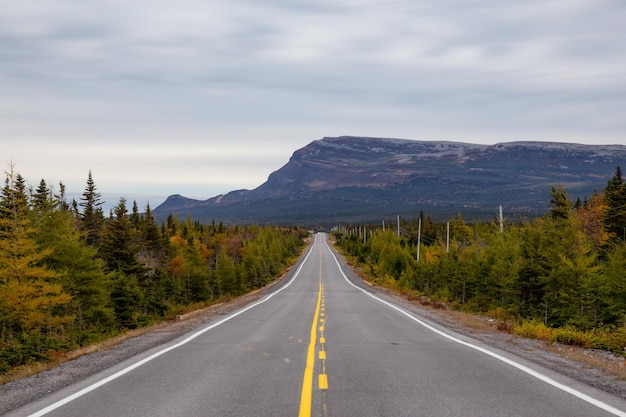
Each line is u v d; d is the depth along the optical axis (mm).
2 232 32156
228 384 8055
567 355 11758
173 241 111125
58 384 8391
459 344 13094
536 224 51188
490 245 51188
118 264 54531
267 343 13148
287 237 174875
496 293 42750
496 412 6348
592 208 61344
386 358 10672
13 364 13898
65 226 39188
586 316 31500
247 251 92562
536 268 36250
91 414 6324
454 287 51156
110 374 9023
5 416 6312
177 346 12688
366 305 29906
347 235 184750
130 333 17156
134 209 92875
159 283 57469
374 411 6371
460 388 7746
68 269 37906
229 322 19562
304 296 41281
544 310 35562
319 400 6949
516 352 11828
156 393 7453
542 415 6219
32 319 31344
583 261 34875
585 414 6273
